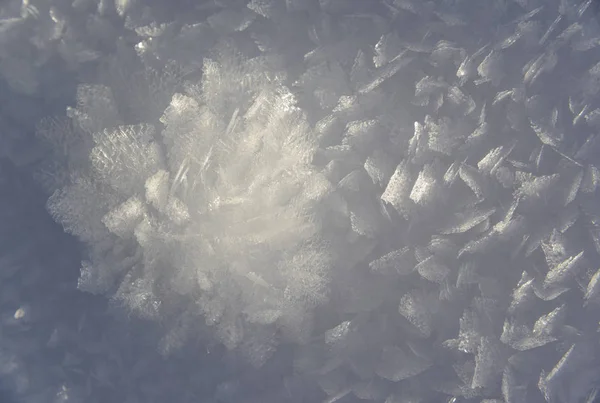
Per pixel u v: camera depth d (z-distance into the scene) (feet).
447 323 8.02
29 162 9.03
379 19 8.50
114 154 8.53
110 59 9.01
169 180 8.61
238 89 8.73
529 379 7.78
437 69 8.39
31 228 9.18
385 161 8.25
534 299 7.87
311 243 8.33
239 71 8.73
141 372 8.73
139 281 8.33
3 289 9.07
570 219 7.88
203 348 8.64
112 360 8.91
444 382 8.00
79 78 9.05
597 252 7.90
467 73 8.14
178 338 8.50
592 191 7.91
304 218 8.38
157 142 8.80
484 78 8.11
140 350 8.80
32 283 9.08
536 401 7.72
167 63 8.80
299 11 8.77
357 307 8.26
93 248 8.62
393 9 8.45
